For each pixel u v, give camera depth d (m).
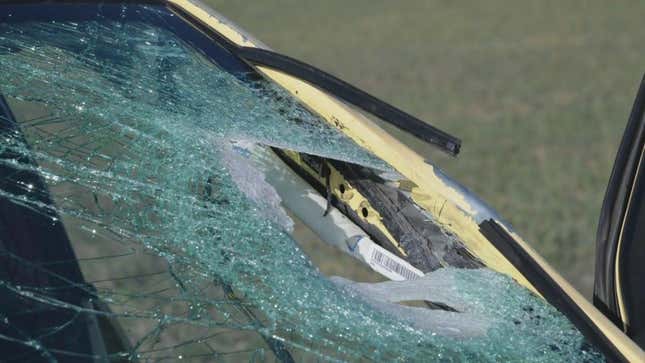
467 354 3.59
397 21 30.53
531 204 11.65
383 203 4.72
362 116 4.82
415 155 4.57
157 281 3.56
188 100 4.76
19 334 3.24
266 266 3.75
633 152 4.25
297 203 5.02
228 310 3.51
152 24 5.22
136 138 4.24
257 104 4.90
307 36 27.78
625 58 24.58
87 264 3.57
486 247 4.14
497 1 33.81
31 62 4.61
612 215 4.27
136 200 3.90
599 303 4.24
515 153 14.48
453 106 18.72
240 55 5.13
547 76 22.14
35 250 3.55
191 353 3.31
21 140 4.03
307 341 3.47
